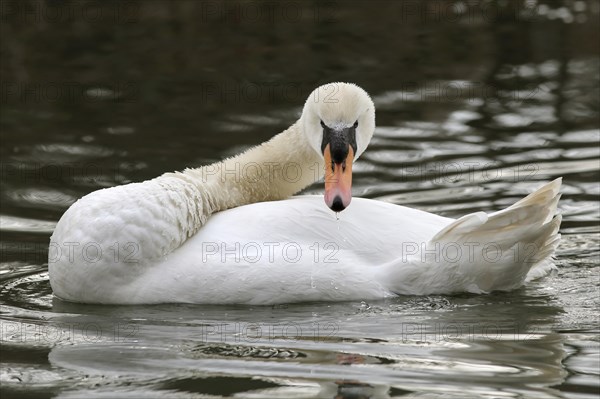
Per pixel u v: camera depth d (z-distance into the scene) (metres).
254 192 16.41
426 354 12.87
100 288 15.09
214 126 25.38
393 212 15.74
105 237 14.96
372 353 12.92
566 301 15.16
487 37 33.28
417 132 24.94
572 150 23.44
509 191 20.84
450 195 20.70
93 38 32.22
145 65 30.17
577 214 19.67
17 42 31.59
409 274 15.09
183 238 15.15
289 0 37.12
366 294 15.03
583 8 36.47
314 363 12.59
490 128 25.20
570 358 12.66
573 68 30.06
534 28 34.12
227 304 14.91
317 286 14.91
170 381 12.06
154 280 15.00
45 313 14.85
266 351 13.05
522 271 15.40
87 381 12.10
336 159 15.18
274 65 30.36
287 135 16.58
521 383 11.82
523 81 29.00
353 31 33.88
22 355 13.06
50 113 26.31
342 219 15.40
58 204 20.36
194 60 30.66
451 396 11.45
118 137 24.55
